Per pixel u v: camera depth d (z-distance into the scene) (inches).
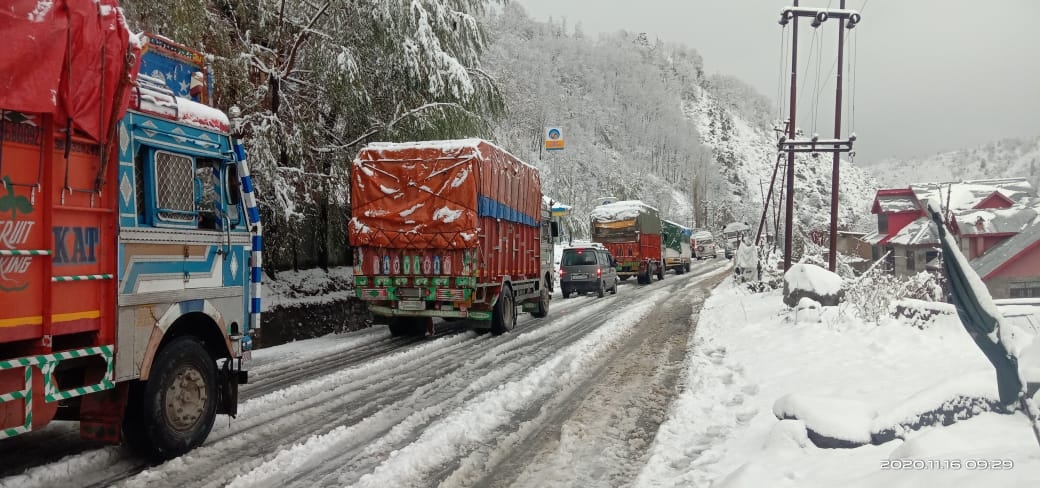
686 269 1716.3
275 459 204.7
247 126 439.2
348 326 562.9
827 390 255.6
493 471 197.6
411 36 551.2
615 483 187.0
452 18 598.9
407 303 473.1
